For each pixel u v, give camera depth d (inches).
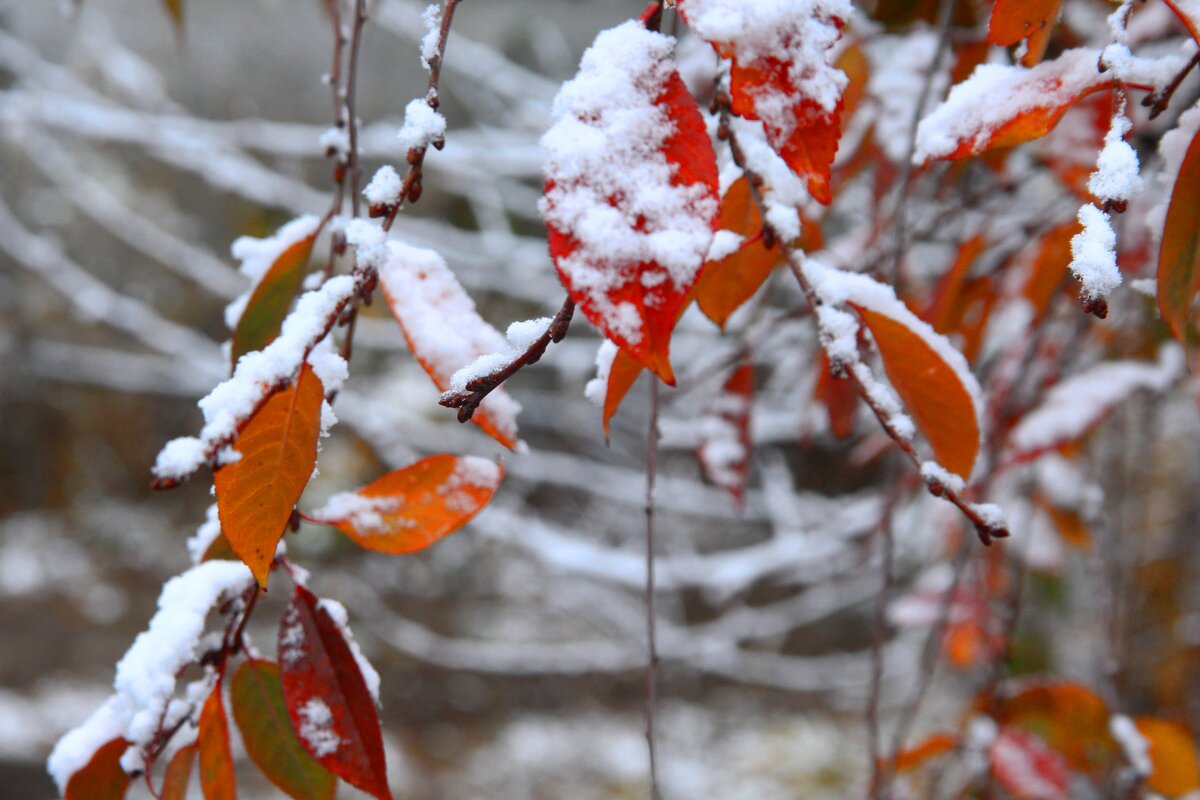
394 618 231.8
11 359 265.9
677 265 28.9
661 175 29.3
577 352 131.6
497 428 34.9
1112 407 48.2
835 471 152.2
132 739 34.7
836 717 211.6
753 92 29.7
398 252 34.6
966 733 47.4
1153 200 45.7
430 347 34.1
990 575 63.5
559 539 113.6
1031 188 56.3
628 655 141.4
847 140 46.8
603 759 206.7
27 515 285.3
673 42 29.9
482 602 243.6
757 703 220.2
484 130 108.7
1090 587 97.7
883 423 31.8
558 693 227.1
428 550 252.2
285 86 241.0
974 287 46.9
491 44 203.3
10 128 113.6
